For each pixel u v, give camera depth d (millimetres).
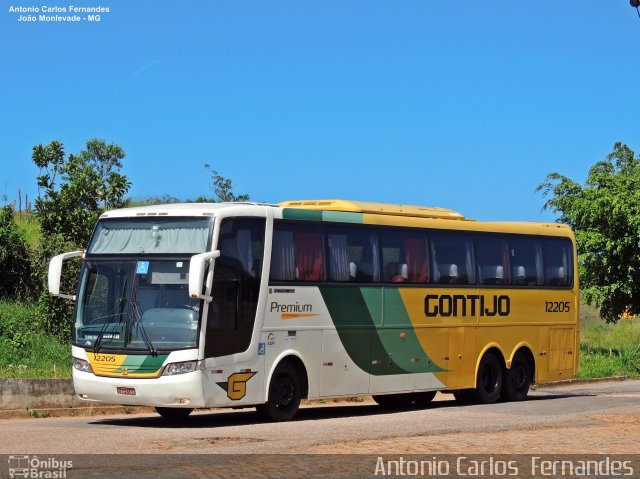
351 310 20703
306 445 14859
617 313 42625
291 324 19422
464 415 20312
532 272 25344
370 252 21297
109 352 17984
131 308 18016
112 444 14852
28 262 31562
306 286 19781
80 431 16969
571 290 26453
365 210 21484
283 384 19297
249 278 18625
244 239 18641
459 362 23250
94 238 18969
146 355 17703
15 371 23406
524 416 19922
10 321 27469
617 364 37812
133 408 22500
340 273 20562
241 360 18344
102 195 31203
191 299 17734
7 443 14953
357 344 20797
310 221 20047
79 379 18266
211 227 18062
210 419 20234
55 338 27406
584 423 18531
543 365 25547
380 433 16594
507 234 24797
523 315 25000
